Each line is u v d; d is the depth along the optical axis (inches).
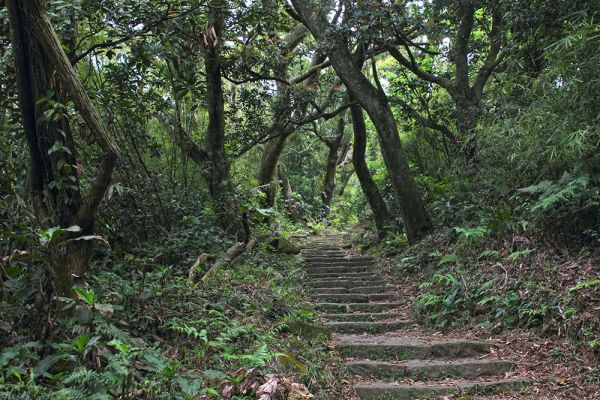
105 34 269.7
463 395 170.6
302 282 342.0
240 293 241.9
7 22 194.5
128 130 309.0
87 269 152.8
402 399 170.2
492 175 294.8
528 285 223.3
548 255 231.9
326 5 369.1
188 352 167.0
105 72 290.0
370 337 239.3
